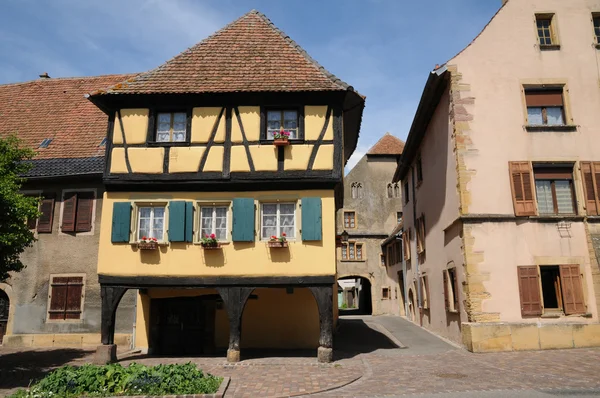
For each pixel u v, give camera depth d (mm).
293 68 13188
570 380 8484
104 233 12234
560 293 12727
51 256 14977
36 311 14719
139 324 13828
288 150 12234
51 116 18031
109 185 12453
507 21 14266
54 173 15039
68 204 15188
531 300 12516
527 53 14039
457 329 14062
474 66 13961
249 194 12211
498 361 10781
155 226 12398
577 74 13883
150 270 11977
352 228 31938
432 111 16625
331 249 11766
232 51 13852
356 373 9836
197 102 12664
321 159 12148
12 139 11195
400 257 27062
